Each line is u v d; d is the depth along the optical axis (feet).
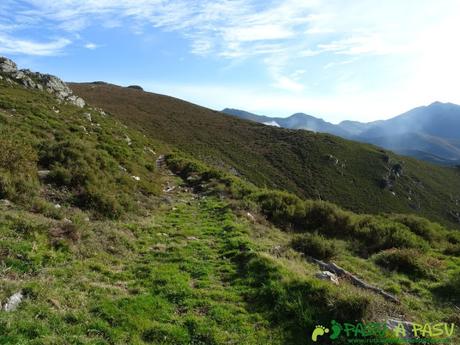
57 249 31.76
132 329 22.71
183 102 363.15
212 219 55.52
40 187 45.37
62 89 147.95
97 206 45.83
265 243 44.39
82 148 63.16
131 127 170.91
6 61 137.90
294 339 23.72
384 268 41.37
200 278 32.71
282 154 266.16
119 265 33.47
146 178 75.61
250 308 27.61
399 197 265.75
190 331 23.79
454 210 279.69
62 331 20.63
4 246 28.27
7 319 19.93
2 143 46.50
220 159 209.15
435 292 35.76
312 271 35.81
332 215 60.03
